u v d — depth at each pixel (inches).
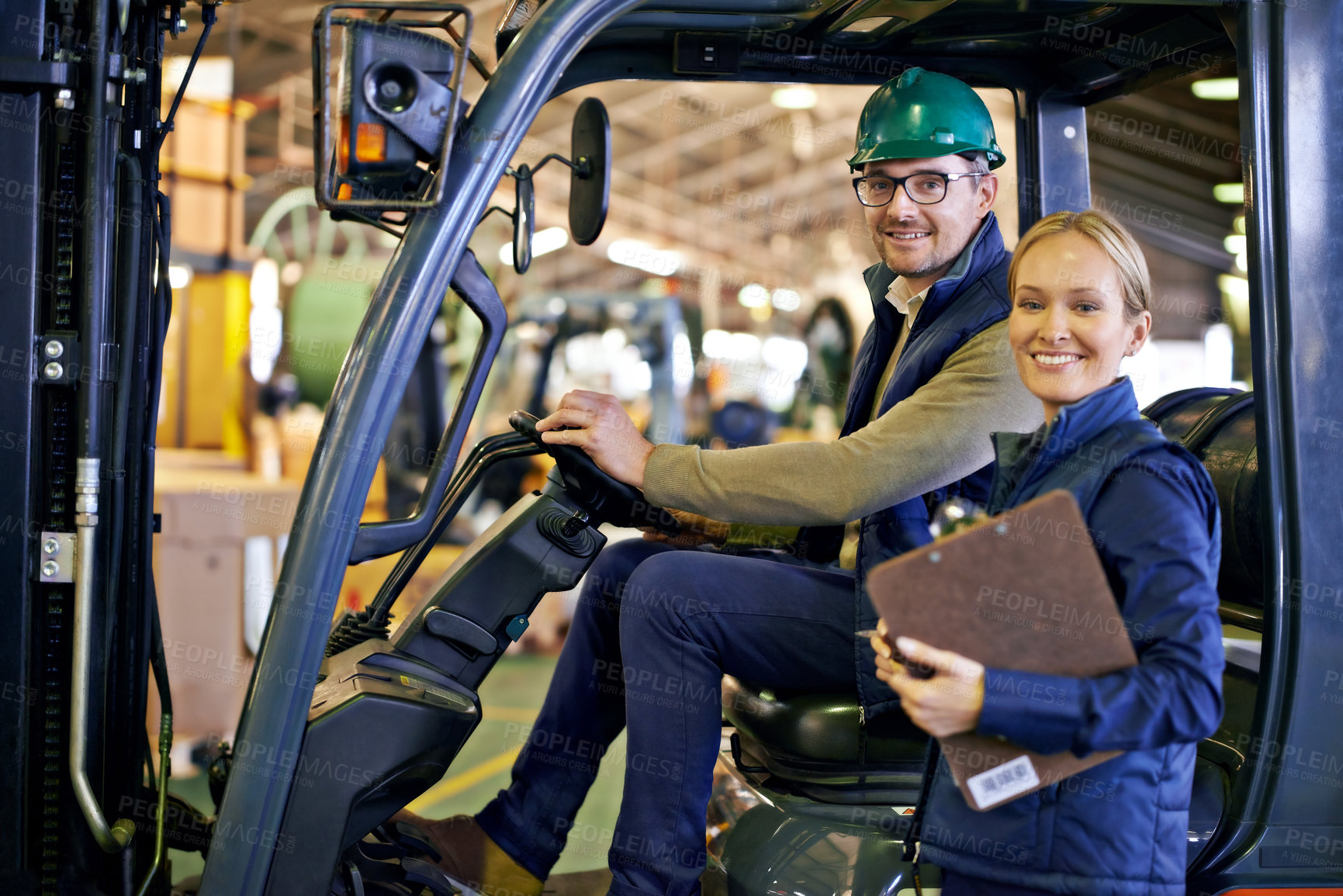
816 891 54.4
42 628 53.1
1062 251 44.0
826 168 522.9
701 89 402.0
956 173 62.1
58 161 52.5
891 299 67.6
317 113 47.0
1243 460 61.1
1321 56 55.3
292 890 50.8
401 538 52.1
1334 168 55.3
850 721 59.4
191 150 230.5
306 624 49.0
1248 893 53.4
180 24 60.4
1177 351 332.5
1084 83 75.7
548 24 51.8
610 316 313.0
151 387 60.2
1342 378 54.7
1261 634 62.1
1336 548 54.4
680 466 57.6
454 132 48.3
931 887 53.9
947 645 39.0
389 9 47.1
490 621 58.4
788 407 359.9
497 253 353.4
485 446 63.3
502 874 63.2
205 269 235.8
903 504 59.7
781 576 60.0
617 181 469.4
